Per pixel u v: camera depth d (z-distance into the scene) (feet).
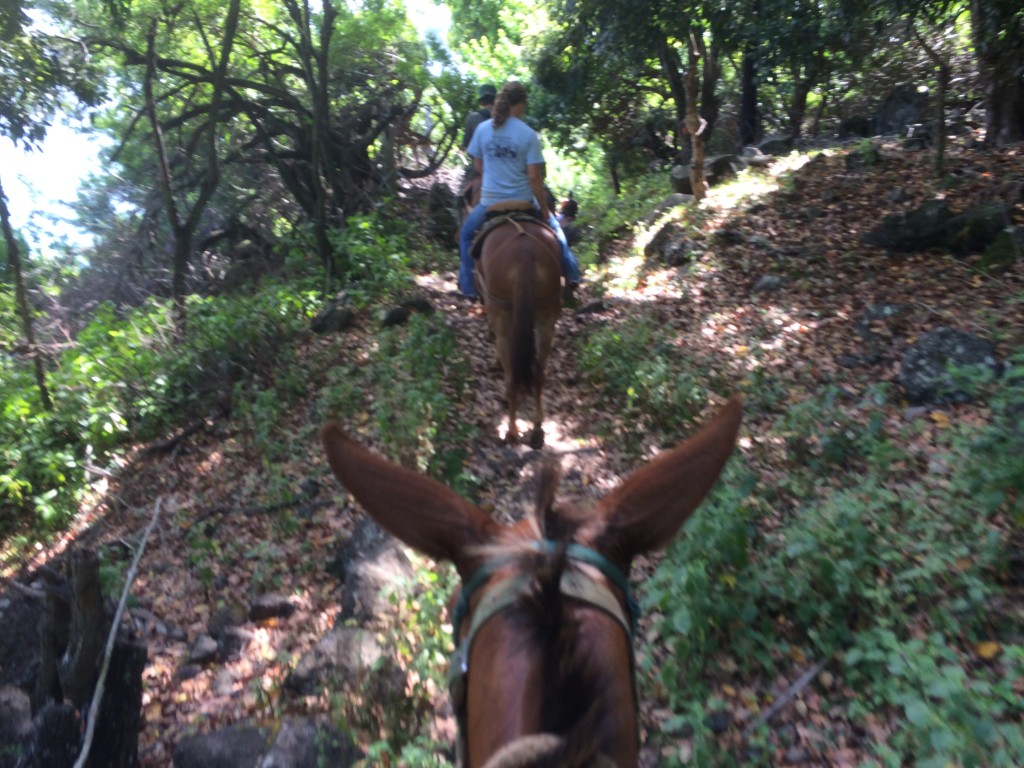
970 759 11.84
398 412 28.99
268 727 17.07
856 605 17.31
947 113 62.39
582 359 34.40
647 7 54.54
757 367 30.35
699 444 8.22
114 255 73.36
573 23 71.41
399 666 17.72
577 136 91.61
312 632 21.44
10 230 37.88
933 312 32.55
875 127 68.59
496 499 25.27
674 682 15.92
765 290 38.60
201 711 19.17
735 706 15.87
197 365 38.14
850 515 18.19
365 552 22.35
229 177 77.20
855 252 39.99
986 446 19.69
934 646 14.71
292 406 34.17
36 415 36.45
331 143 65.77
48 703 15.38
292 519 26.55
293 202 77.10
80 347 42.32
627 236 55.21
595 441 28.55
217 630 22.22
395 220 61.52
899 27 65.10
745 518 18.54
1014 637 15.96
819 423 24.91
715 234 45.27
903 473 22.20
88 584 15.42
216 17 63.98
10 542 30.63
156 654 21.80
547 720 6.16
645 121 87.35
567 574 7.29
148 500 30.81
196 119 75.20
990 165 46.09
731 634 17.03
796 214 46.19
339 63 71.56
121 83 70.95
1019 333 29.32
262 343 38.19
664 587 17.78
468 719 7.18
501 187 28.22
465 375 33.83
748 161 59.06
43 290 49.90
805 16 53.42
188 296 48.06
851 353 31.17
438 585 19.98
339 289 46.88
